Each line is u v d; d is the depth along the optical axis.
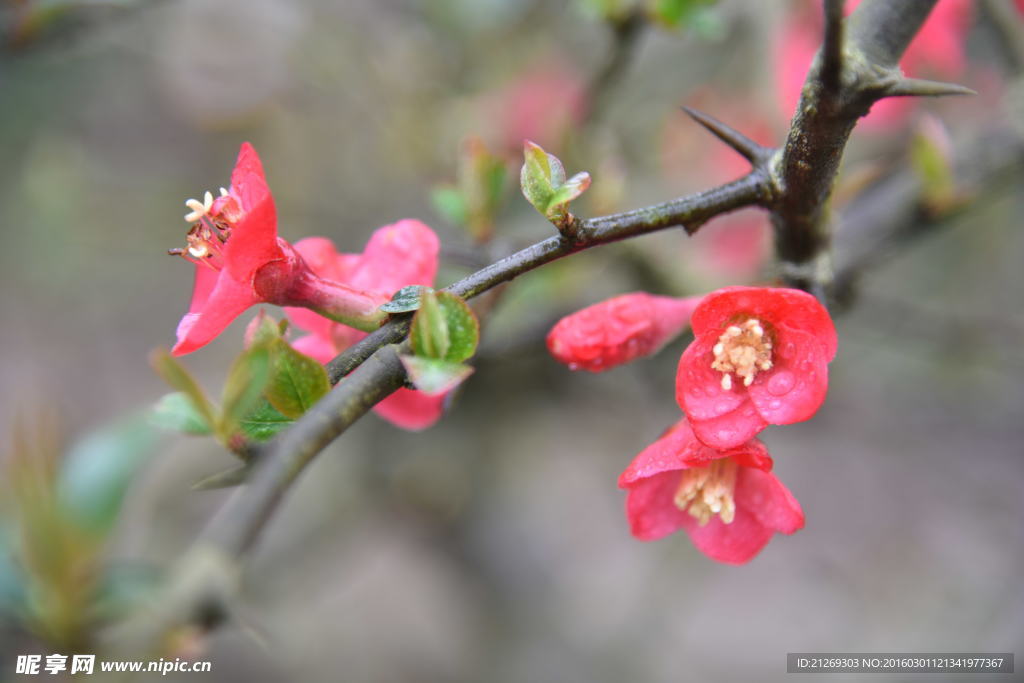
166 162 4.17
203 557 0.92
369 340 1.23
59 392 4.59
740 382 1.41
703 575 4.04
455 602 4.30
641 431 4.20
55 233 3.79
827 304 1.51
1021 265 4.21
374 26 3.87
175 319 4.68
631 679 3.83
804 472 4.50
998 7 2.46
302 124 4.03
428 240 1.51
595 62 3.51
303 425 1.06
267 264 1.32
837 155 1.29
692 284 2.79
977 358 3.30
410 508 3.94
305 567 3.79
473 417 3.81
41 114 4.02
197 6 3.81
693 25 2.26
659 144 3.61
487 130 3.46
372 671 4.30
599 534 4.59
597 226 1.23
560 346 1.56
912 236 2.41
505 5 3.41
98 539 1.39
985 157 2.38
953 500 4.32
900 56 1.22
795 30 2.94
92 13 2.46
